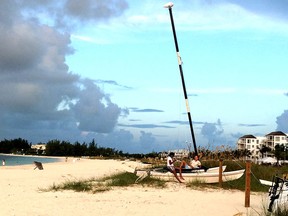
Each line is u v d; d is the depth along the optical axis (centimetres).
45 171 3591
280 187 1195
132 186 1941
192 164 2352
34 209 1233
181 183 2072
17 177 2692
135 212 1225
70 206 1306
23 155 17662
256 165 2583
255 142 16638
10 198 1485
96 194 1638
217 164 2622
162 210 1277
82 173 3350
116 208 1289
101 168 4500
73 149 17288
